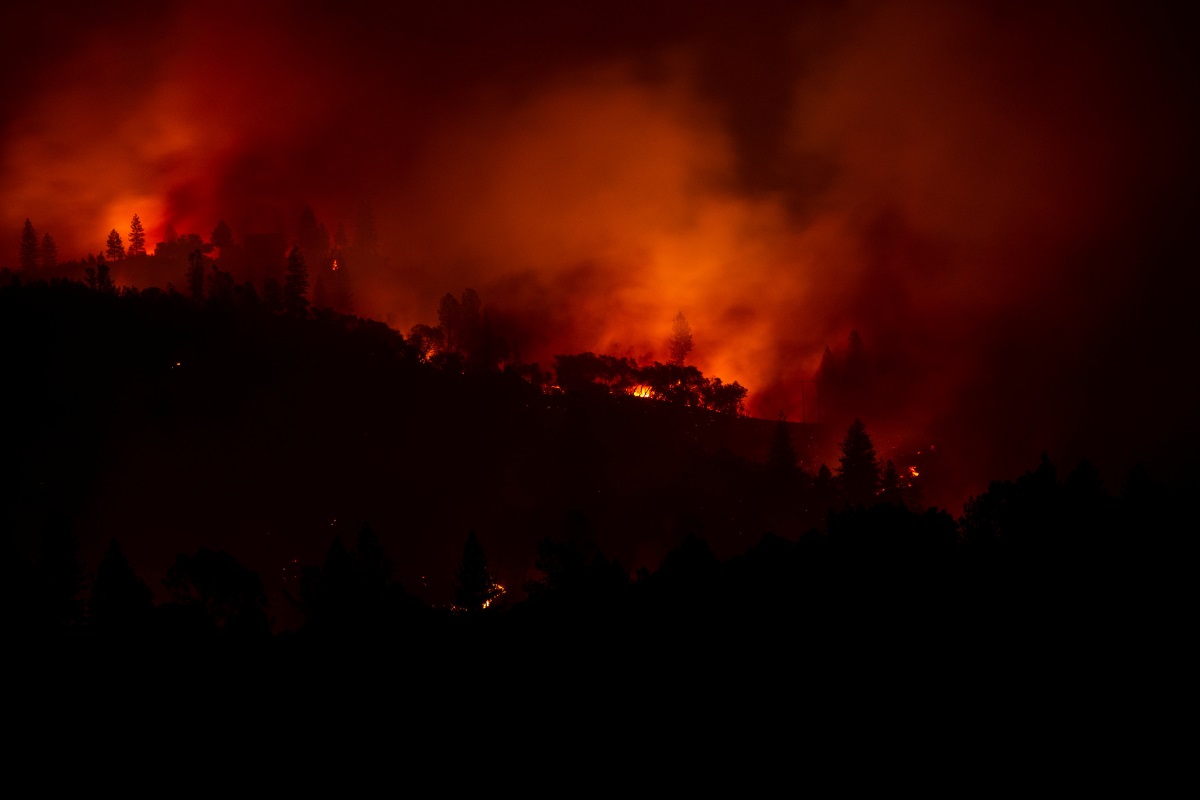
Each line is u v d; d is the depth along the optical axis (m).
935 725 48.50
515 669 59.66
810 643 57.94
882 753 46.69
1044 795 42.38
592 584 68.44
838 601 62.06
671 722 51.62
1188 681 49.69
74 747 50.34
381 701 56.19
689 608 64.19
